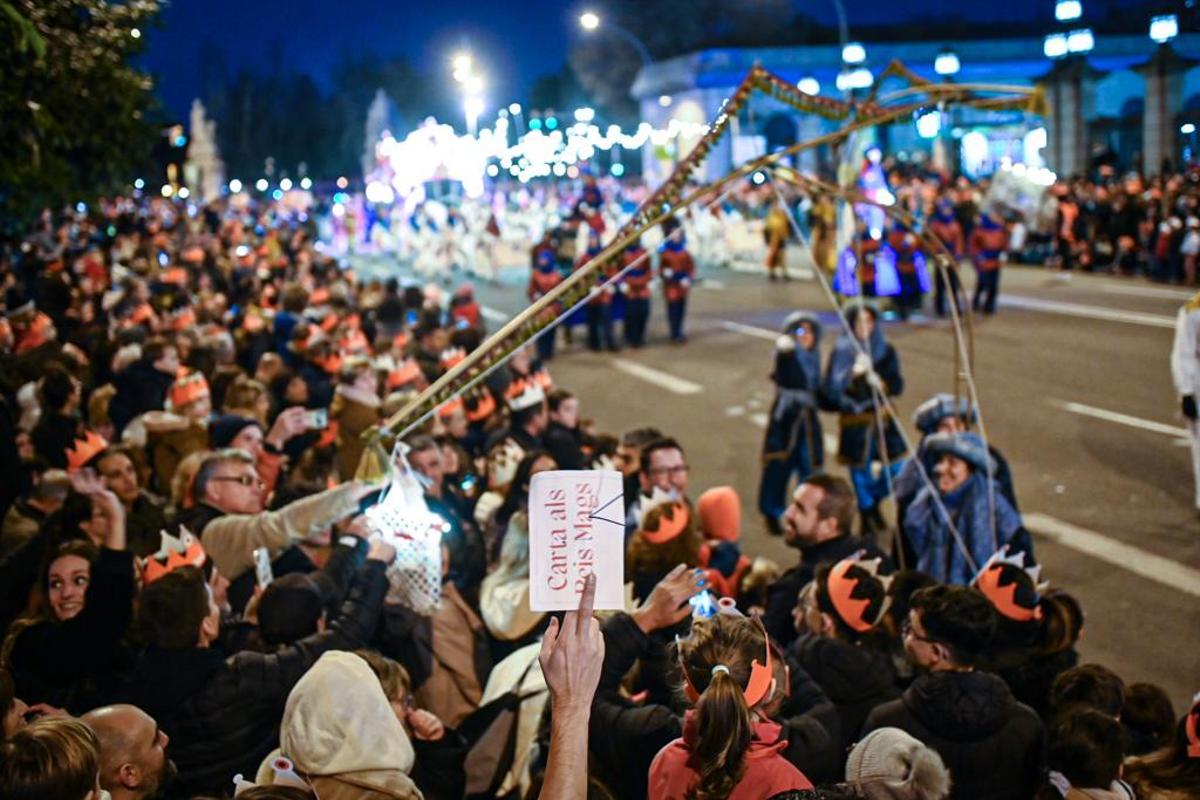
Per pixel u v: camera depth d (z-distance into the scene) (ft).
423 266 117.39
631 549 17.17
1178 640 25.30
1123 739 12.46
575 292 15.90
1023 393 48.80
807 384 34.71
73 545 15.67
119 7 44.34
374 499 18.44
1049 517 33.63
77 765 9.77
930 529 23.15
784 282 96.17
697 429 47.37
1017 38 144.36
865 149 65.92
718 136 19.42
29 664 15.03
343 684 12.42
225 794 13.78
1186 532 31.81
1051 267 91.97
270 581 16.69
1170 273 78.79
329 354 37.01
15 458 21.26
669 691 14.12
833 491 18.72
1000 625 15.94
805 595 16.02
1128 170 114.11
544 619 17.90
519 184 155.63
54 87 38.60
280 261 86.12
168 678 13.69
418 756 15.80
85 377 35.24
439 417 26.96
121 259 85.97
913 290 68.95
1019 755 13.16
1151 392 47.73
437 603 16.88
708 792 9.68
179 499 21.89
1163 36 84.79
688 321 77.56
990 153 96.17
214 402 33.42
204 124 242.37
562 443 27.66
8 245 68.90
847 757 13.25
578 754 9.02
